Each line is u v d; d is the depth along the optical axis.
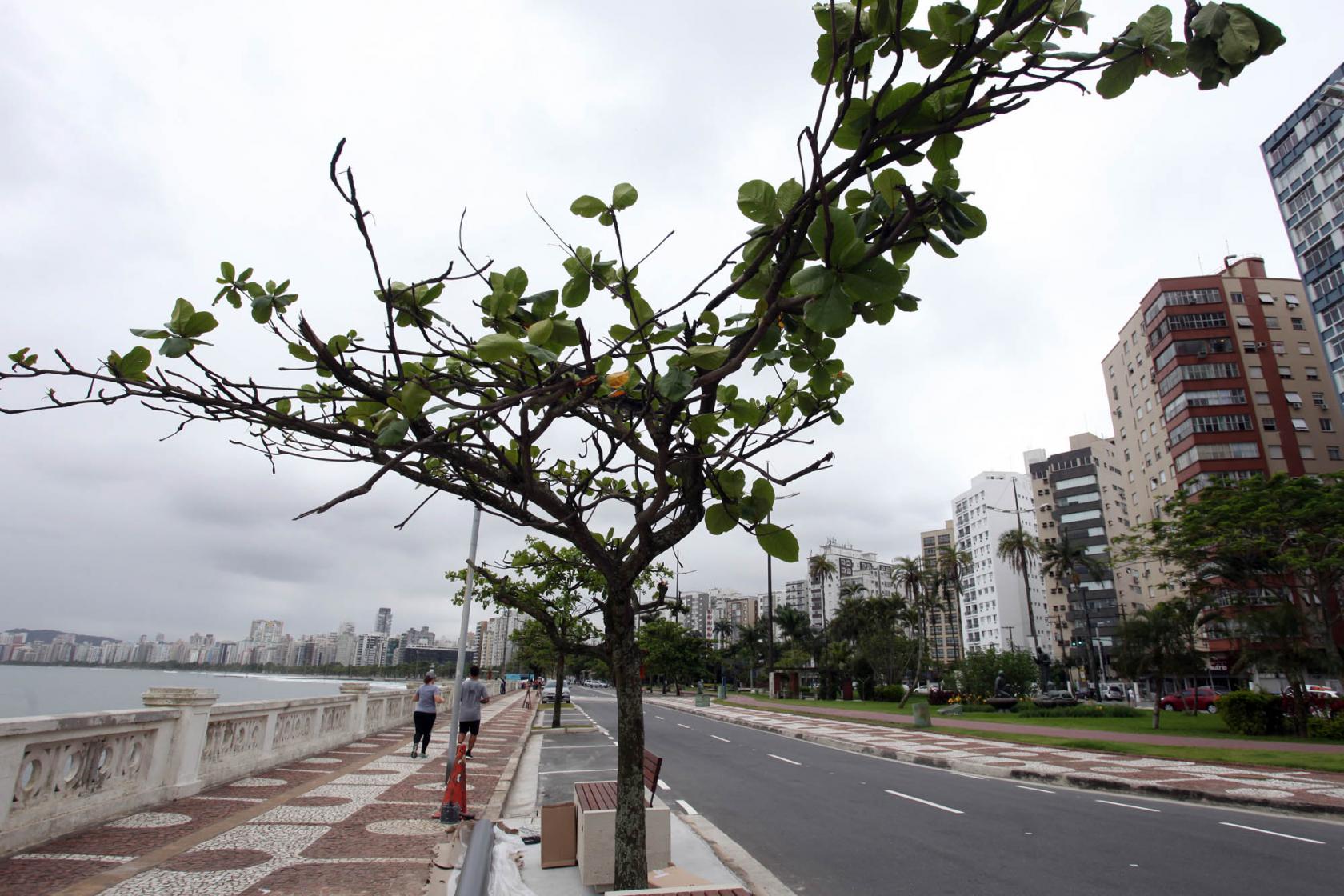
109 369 1.76
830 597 142.88
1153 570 59.41
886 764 15.92
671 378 2.04
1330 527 21.20
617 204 2.16
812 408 2.73
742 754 17.64
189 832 6.49
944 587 79.62
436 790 9.62
